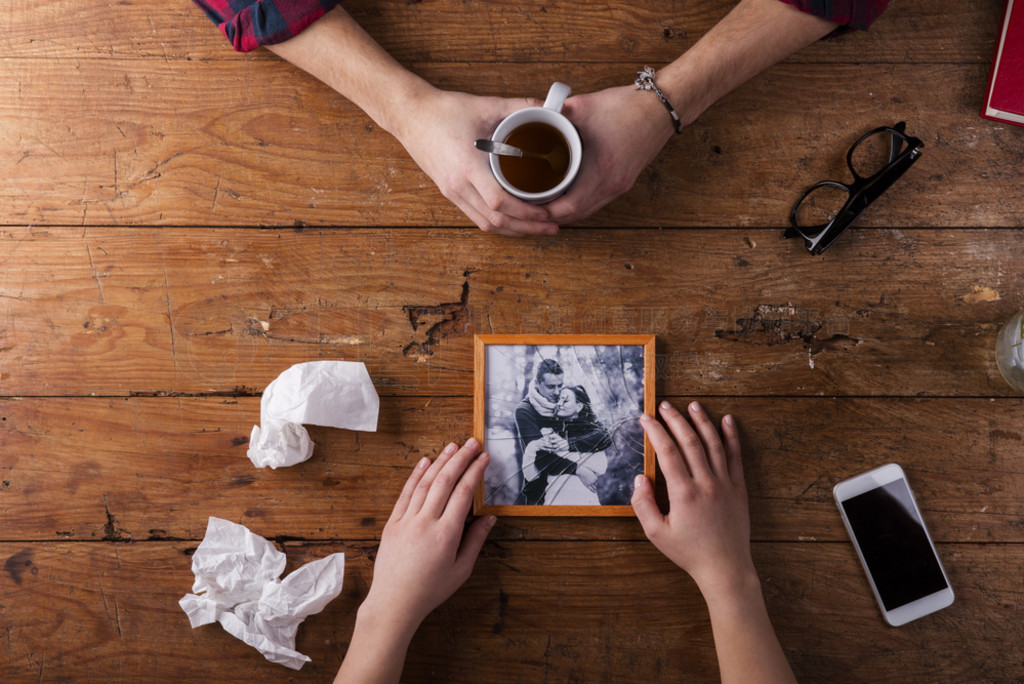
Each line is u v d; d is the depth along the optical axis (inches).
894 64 36.4
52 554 36.4
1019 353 34.4
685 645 36.1
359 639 33.7
